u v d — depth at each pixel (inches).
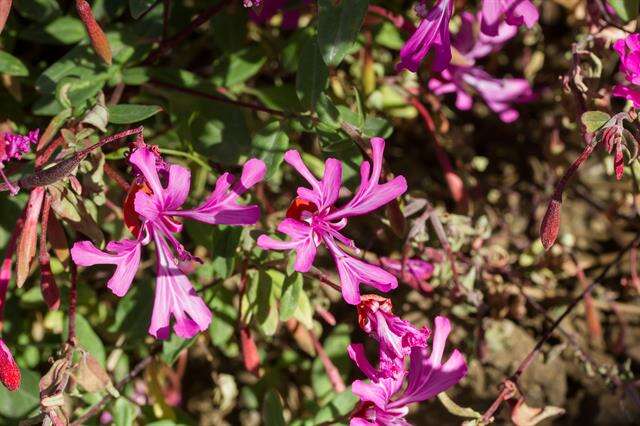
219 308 13.6
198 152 13.2
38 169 11.4
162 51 13.2
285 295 12.0
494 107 14.9
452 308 15.1
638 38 11.3
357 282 10.9
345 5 11.8
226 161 13.2
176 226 10.8
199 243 13.1
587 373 14.2
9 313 13.9
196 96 13.2
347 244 10.9
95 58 12.7
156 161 10.7
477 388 15.4
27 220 11.2
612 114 12.3
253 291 12.6
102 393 12.7
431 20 11.6
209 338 14.7
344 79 14.6
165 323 11.1
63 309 13.7
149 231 10.9
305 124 12.4
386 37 13.9
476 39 14.5
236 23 14.2
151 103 13.8
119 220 13.4
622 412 15.1
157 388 13.5
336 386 13.7
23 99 14.1
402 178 11.0
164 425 13.1
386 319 10.9
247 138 13.3
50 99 12.7
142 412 13.8
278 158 12.3
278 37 14.9
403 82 14.6
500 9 11.7
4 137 11.2
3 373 10.9
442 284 13.8
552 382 15.4
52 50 14.8
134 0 12.2
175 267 11.0
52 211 11.7
